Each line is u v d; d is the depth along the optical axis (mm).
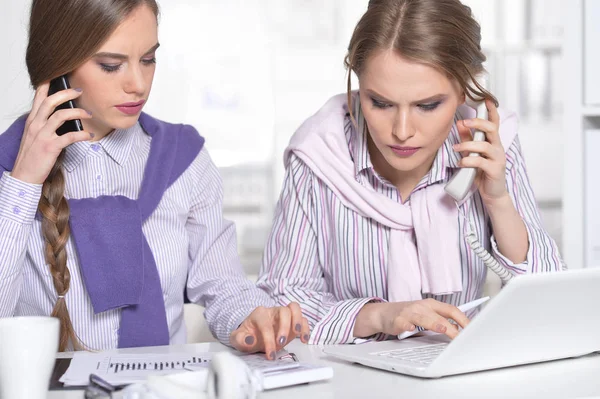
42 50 1409
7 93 3404
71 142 1385
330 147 1623
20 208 1395
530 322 1127
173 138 1703
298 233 1658
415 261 1582
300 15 3633
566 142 2223
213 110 3574
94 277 1499
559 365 1207
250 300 1565
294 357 1290
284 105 3492
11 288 1418
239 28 3604
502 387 1067
